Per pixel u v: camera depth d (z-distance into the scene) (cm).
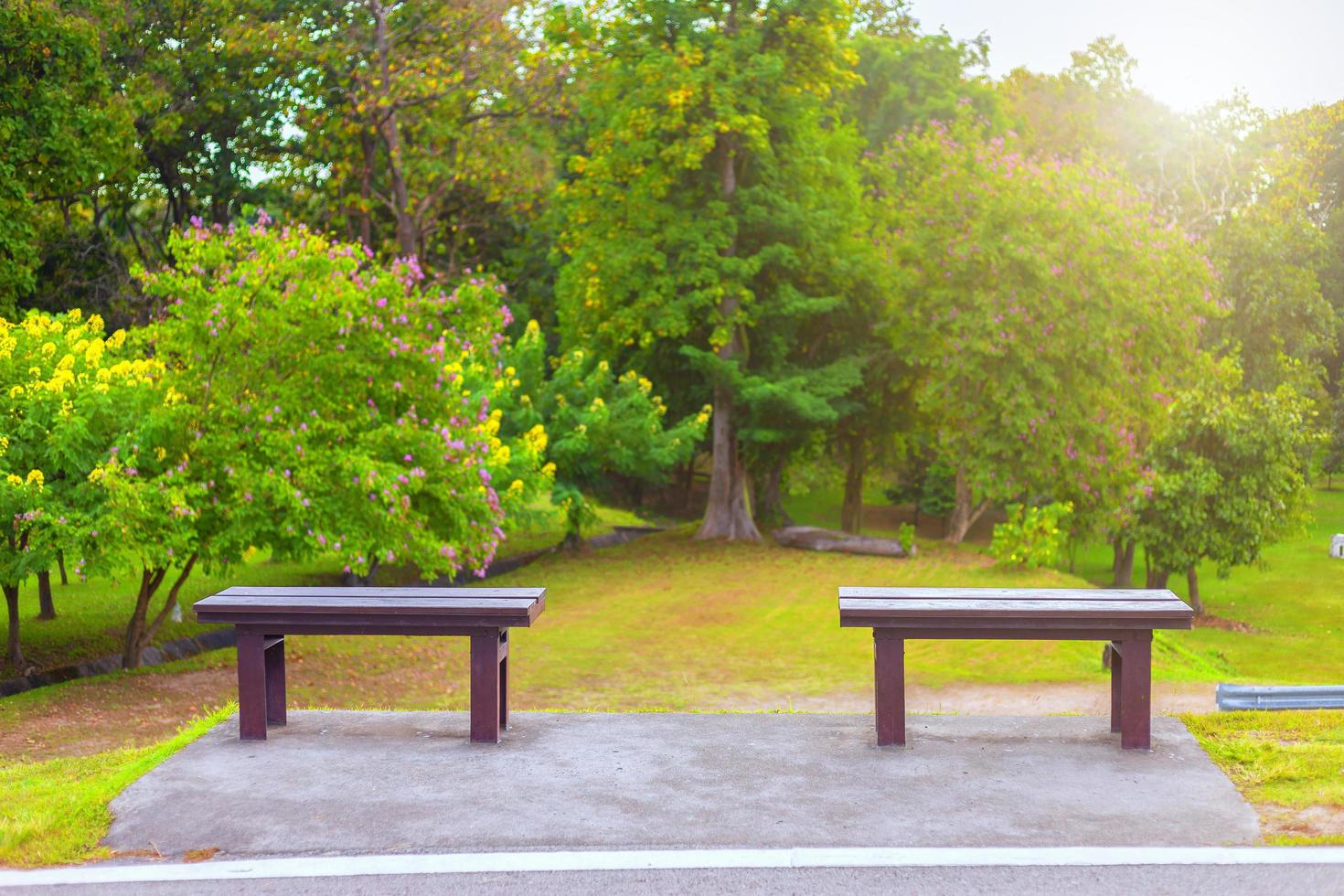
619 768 594
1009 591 680
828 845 486
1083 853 473
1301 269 3828
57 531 1248
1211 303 2744
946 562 2591
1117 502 2677
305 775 583
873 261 2844
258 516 1386
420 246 3544
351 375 1486
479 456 1630
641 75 2612
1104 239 2581
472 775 583
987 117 3650
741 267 2667
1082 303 2638
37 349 1379
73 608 1867
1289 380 3756
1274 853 470
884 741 632
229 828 509
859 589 690
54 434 1268
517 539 3105
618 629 1955
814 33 2677
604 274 2720
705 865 464
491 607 633
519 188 3531
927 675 1462
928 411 2903
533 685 1526
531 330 2777
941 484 4125
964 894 435
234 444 1380
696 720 696
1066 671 1479
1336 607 2733
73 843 493
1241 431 2436
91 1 2720
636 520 3906
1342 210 5200
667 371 3002
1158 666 1468
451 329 1900
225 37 3083
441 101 3334
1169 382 2766
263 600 652
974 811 525
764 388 2673
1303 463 2806
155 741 1051
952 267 2689
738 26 2734
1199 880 445
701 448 3288
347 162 3388
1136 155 4328
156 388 1392
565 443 2639
